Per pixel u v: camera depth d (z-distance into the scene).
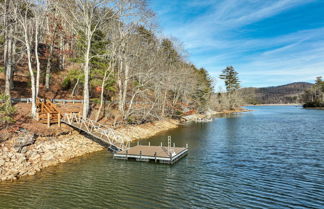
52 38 34.06
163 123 44.53
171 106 53.31
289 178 14.99
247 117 70.19
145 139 29.88
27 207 10.50
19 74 38.12
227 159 19.97
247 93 159.75
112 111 33.72
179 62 58.19
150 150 21.06
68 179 14.30
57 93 34.53
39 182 13.61
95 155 20.30
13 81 32.44
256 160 19.59
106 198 11.68
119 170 16.44
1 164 14.42
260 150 23.62
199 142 28.31
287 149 23.97
